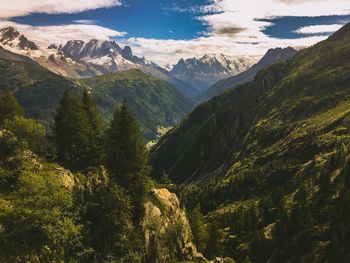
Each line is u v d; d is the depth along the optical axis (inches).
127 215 2923.2
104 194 2923.2
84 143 3211.1
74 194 2709.2
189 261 3516.2
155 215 3329.2
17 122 2883.9
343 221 5142.7
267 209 6584.6
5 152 2464.3
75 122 3206.2
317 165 7288.4
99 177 3065.9
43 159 2878.9
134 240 2908.5
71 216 2405.3
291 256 5147.6
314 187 6525.6
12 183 2332.7
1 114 3403.1
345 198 5447.8
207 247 4869.6
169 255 3356.3
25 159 2527.1
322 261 4793.3
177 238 3565.5
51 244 2124.8
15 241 1973.4
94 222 2751.0
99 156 3284.9
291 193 7249.0
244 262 4835.1
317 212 5748.0
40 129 2979.8
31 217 2025.1
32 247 2026.3
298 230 5472.4
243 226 6505.9
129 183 3176.7
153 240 3181.6
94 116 3582.7
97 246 2655.0
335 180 6200.8
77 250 2443.4
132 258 2780.5
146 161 3302.2
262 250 5570.9
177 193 4328.3
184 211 4237.2
